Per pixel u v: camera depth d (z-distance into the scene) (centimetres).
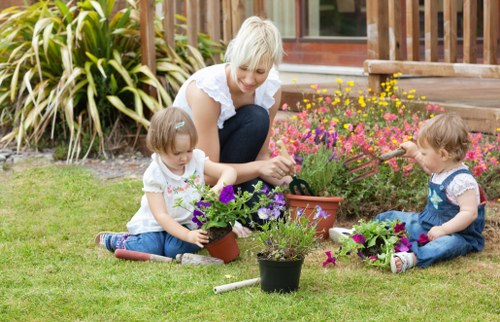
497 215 445
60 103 662
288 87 802
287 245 328
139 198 509
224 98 421
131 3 723
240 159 446
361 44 956
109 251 393
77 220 455
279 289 323
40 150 677
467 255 383
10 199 509
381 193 450
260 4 749
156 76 695
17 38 741
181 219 387
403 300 316
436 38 646
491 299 317
